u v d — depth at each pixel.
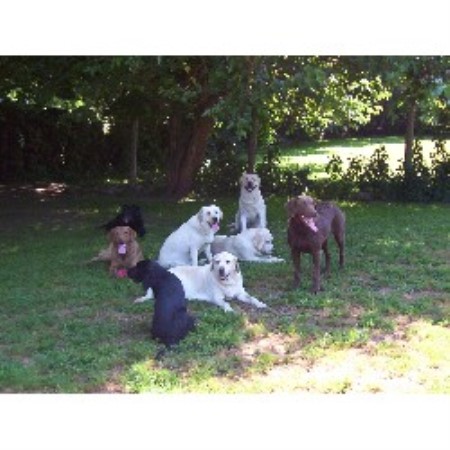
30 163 20.70
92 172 21.38
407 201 15.92
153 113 16.50
